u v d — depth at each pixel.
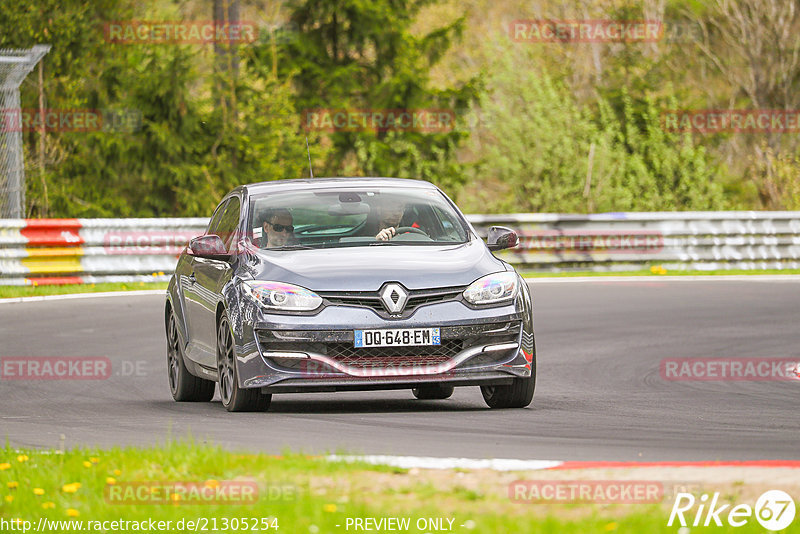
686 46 168.38
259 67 128.50
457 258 34.28
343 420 32.00
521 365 33.53
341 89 137.12
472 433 29.55
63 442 28.98
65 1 113.88
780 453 26.14
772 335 56.34
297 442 27.95
